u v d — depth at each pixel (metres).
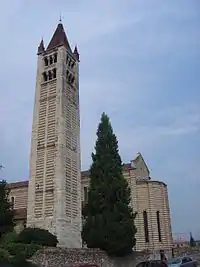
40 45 72.19
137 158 77.31
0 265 35.56
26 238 47.66
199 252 68.62
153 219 68.50
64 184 57.94
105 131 60.62
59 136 60.88
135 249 65.25
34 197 58.94
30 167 61.69
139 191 70.81
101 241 51.03
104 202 54.22
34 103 66.94
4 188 57.41
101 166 57.56
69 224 56.72
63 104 63.97
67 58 70.25
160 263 43.00
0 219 53.34
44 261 40.34
